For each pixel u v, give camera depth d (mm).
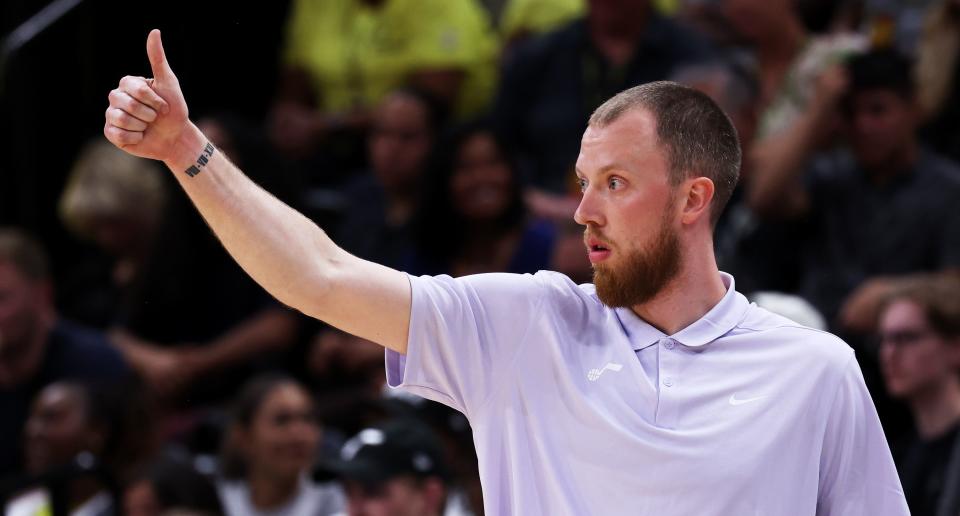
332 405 20328
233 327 21891
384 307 8945
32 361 19812
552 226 21500
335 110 26031
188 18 22828
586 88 22984
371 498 16078
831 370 9133
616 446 9008
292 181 22234
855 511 9242
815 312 19375
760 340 9242
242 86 24688
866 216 20172
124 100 8297
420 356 9094
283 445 18594
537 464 9227
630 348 9258
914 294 16406
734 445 8945
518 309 9320
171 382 21297
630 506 8977
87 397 18562
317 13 26359
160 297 21875
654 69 22734
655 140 9070
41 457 18422
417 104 22734
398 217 22562
